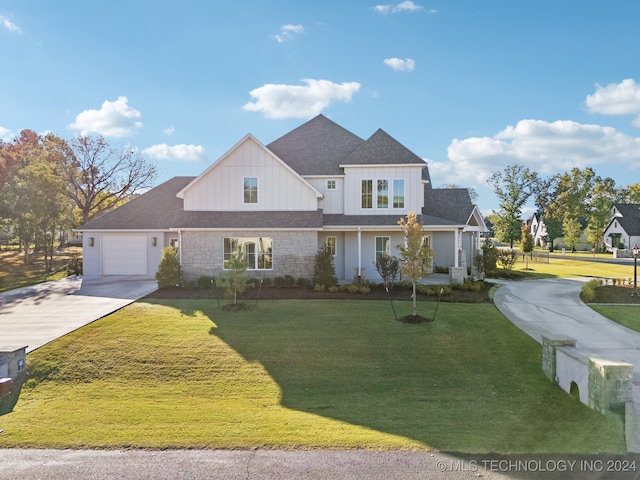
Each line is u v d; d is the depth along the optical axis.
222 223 19.83
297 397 8.06
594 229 60.84
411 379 9.02
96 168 42.62
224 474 4.82
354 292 17.39
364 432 6.13
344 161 21.80
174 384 8.76
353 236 21.86
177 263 18.58
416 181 21.64
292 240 19.64
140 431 6.20
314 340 11.34
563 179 70.00
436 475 4.76
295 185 21.08
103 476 4.79
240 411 7.22
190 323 12.73
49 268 25.69
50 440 5.87
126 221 23.19
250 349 10.65
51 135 41.59
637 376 8.52
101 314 13.68
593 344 11.11
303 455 5.32
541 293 19.12
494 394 8.12
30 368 9.32
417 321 13.02
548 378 8.85
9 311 14.38
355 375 9.23
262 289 18.19
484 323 13.16
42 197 24.97
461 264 21.70
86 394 8.27
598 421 6.45
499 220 55.16
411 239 13.35
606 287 20.03
